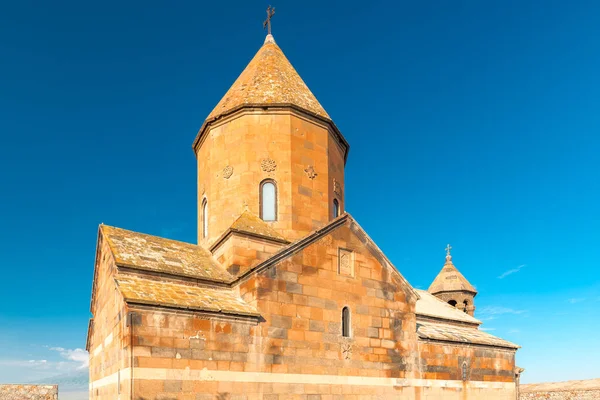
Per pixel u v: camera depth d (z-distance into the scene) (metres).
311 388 17.16
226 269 18.91
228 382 15.38
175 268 17.22
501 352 25.00
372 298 19.84
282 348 16.80
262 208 21.50
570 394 35.06
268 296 16.94
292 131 22.22
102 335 19.00
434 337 21.61
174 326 14.79
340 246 19.36
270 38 26.73
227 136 22.56
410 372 20.39
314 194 22.20
